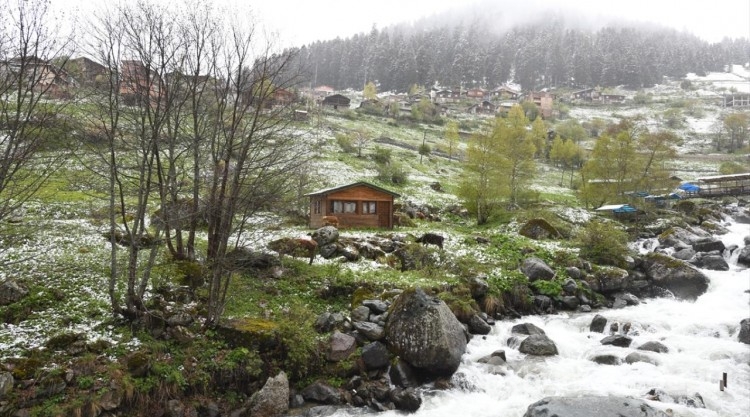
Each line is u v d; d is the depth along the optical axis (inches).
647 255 1212.5
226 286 704.4
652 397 601.0
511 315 978.1
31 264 813.9
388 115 5147.6
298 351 672.4
